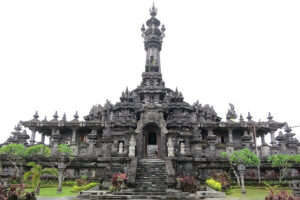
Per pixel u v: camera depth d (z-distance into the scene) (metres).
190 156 30.48
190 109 43.91
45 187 27.95
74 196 21.48
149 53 53.94
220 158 30.56
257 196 21.42
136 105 43.75
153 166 27.95
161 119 32.50
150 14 57.97
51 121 41.78
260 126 40.34
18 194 15.80
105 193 22.78
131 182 23.78
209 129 41.34
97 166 30.34
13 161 30.70
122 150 30.62
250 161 25.23
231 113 47.72
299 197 17.11
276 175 29.97
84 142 41.81
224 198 20.39
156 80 48.75
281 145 41.66
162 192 22.66
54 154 35.25
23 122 41.16
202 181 29.77
